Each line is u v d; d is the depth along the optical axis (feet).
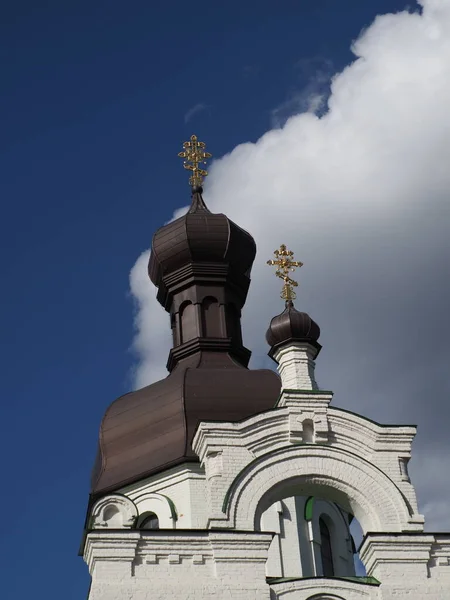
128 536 147.02
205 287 214.90
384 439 160.56
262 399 188.96
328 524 186.91
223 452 157.17
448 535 153.79
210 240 216.54
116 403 196.13
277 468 155.94
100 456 191.93
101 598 143.43
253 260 221.87
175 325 213.66
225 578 147.02
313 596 148.77
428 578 151.12
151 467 182.80
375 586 150.30
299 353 169.78
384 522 154.81
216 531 149.18
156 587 145.28
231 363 203.51
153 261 220.43
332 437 159.74
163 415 188.65
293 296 181.47
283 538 178.91
